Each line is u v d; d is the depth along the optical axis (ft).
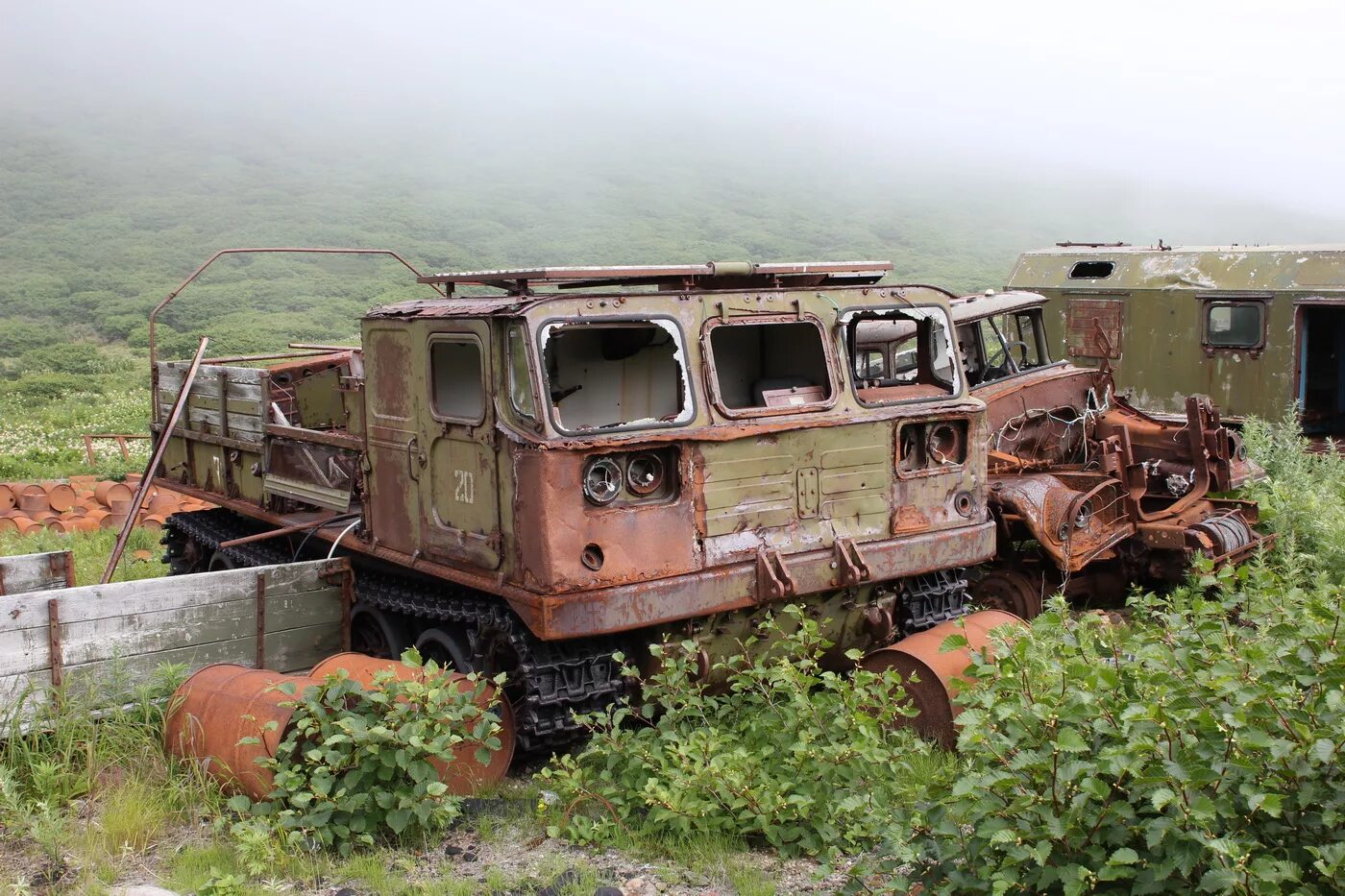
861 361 31.09
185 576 22.98
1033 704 15.19
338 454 26.23
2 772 19.06
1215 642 15.90
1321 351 50.26
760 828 18.31
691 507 21.03
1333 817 13.21
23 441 76.43
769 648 22.93
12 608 20.95
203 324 132.57
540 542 19.77
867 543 23.17
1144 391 49.49
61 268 176.04
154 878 17.54
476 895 16.92
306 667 24.57
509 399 20.58
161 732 21.13
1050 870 13.93
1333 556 31.17
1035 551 31.37
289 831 18.15
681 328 21.62
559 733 21.36
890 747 19.83
